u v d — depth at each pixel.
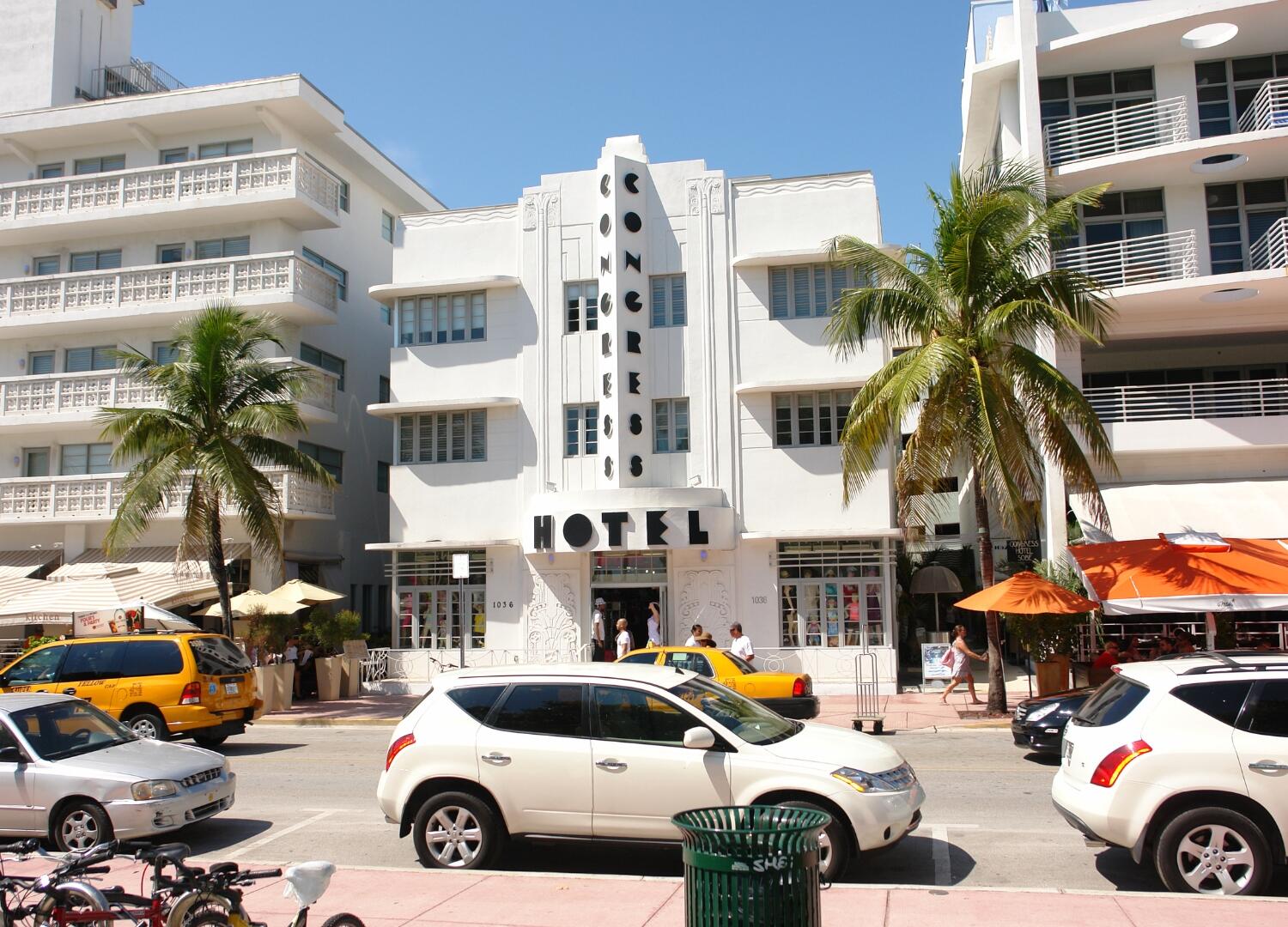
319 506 28.14
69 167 30.42
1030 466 20.64
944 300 19.61
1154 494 22.08
